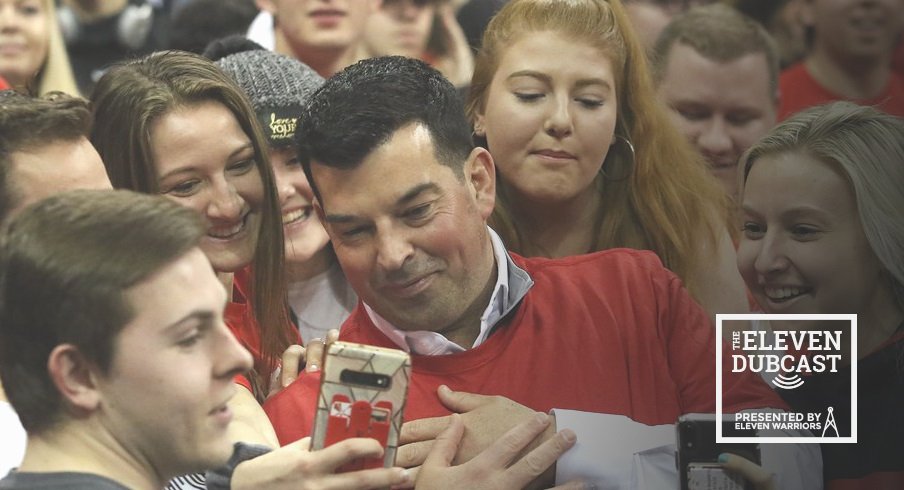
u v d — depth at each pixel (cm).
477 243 355
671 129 471
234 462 317
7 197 331
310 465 299
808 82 604
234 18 588
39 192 332
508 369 369
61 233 261
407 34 606
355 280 352
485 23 579
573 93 439
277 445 345
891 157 398
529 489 362
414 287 347
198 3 590
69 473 261
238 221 390
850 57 595
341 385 307
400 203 337
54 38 603
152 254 262
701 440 363
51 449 266
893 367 392
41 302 259
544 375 369
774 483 360
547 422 353
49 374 262
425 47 609
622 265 397
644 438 361
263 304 403
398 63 354
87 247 259
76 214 263
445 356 367
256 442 333
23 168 332
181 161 376
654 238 462
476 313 371
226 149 381
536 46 439
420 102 342
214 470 309
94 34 624
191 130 377
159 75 384
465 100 466
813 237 401
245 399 364
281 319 411
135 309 260
